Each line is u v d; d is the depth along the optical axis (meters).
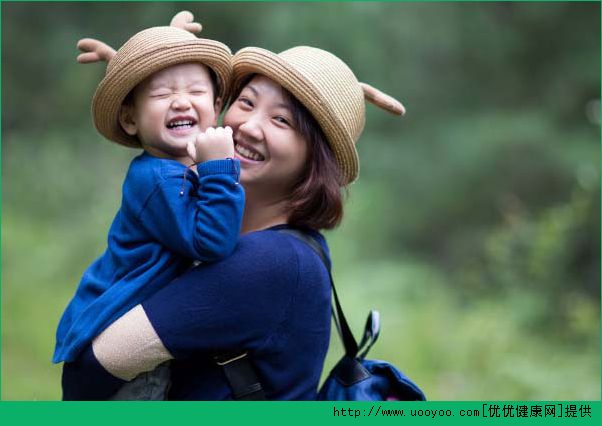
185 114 5.43
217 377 5.32
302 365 5.44
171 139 5.44
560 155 25.11
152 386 5.30
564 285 17.86
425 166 26.31
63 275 18.17
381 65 25.17
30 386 12.81
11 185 22.02
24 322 15.06
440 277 23.16
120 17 26.03
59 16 27.53
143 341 5.01
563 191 25.62
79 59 5.92
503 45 26.55
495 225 25.95
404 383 5.88
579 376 13.97
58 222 20.92
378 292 18.45
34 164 22.70
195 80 5.49
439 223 26.84
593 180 21.27
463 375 14.92
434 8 25.36
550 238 17.73
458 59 27.17
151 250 5.26
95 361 5.09
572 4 25.97
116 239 5.48
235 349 5.21
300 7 23.23
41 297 16.47
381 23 24.39
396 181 26.47
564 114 26.72
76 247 18.84
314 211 5.63
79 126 25.97
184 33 5.56
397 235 25.94
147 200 5.23
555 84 26.86
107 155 22.69
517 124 25.78
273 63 5.48
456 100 27.45
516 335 16.23
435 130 26.70
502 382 14.29
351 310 16.39
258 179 5.59
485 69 27.39
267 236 5.35
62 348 5.26
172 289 5.11
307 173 5.61
